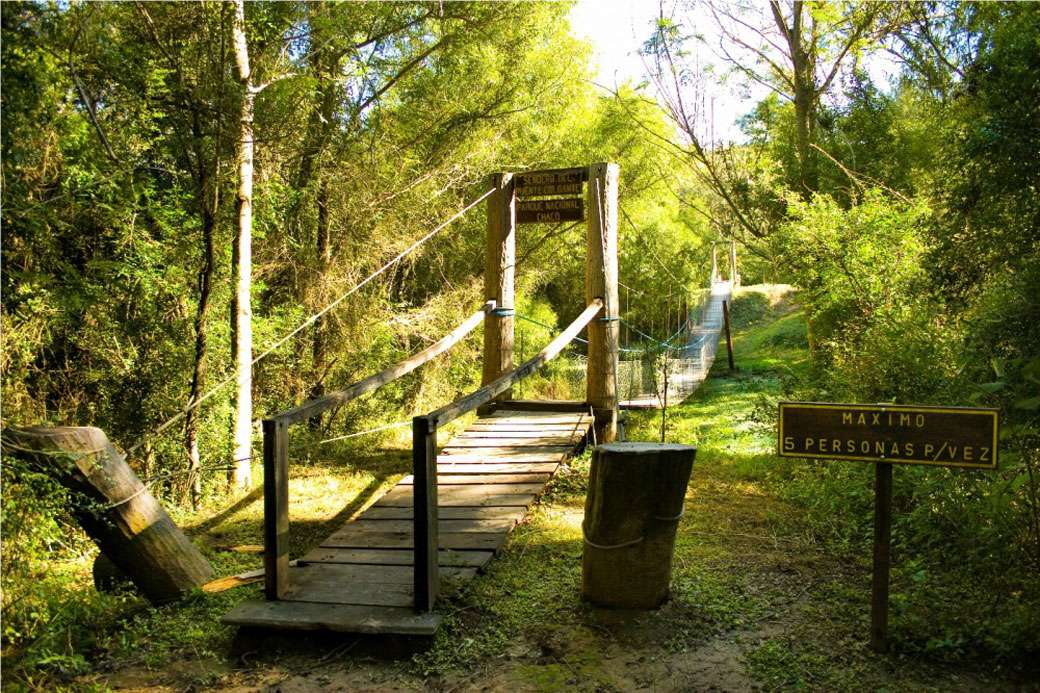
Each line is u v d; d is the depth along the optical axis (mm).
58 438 4184
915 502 5016
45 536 3893
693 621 3885
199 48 6742
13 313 6152
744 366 14570
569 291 18469
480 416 8500
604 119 15547
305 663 3742
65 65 5969
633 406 10641
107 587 4680
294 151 9461
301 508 6633
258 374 9023
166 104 6719
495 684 3426
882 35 11031
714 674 3389
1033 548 3760
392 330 11102
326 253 10156
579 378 14258
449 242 12828
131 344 7363
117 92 6711
